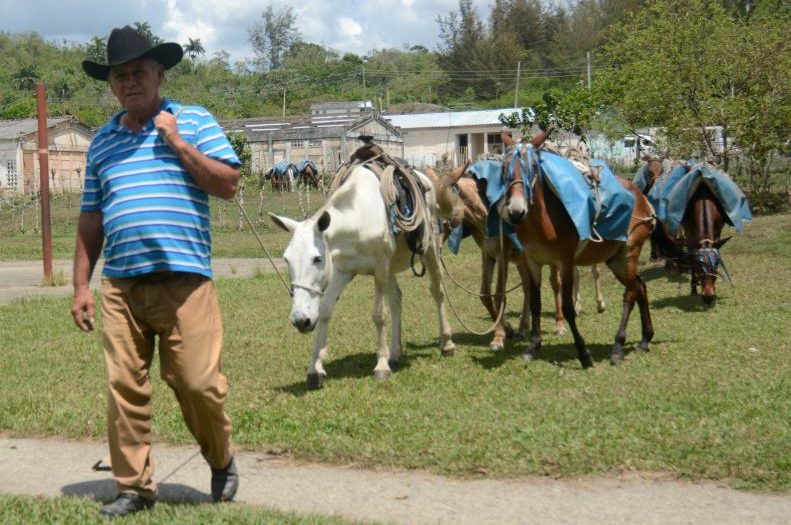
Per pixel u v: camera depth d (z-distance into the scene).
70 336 12.09
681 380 8.48
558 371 9.16
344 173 9.02
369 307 14.29
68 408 7.96
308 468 6.33
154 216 5.07
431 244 9.91
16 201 46.81
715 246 13.22
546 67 106.94
